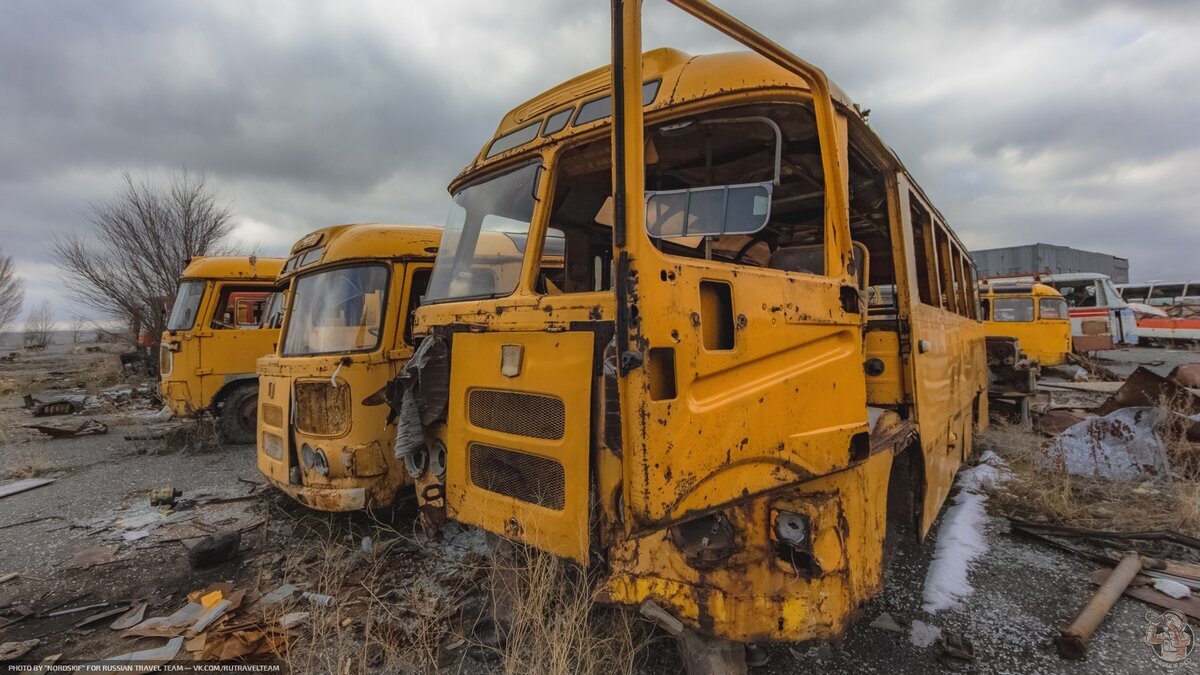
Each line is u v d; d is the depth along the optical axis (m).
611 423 2.11
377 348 4.84
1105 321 19.16
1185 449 5.93
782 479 2.28
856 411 2.61
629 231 1.90
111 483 6.95
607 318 2.21
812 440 2.38
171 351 8.75
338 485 4.70
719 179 3.24
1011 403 8.94
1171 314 24.06
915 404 3.46
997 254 27.88
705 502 2.03
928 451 3.68
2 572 4.44
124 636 3.44
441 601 3.70
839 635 2.34
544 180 2.89
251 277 9.17
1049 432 8.54
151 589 4.11
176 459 8.20
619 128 1.93
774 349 2.30
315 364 4.81
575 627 2.58
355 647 3.25
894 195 3.67
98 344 39.09
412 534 4.85
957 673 2.86
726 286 2.18
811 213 3.81
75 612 3.79
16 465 7.69
